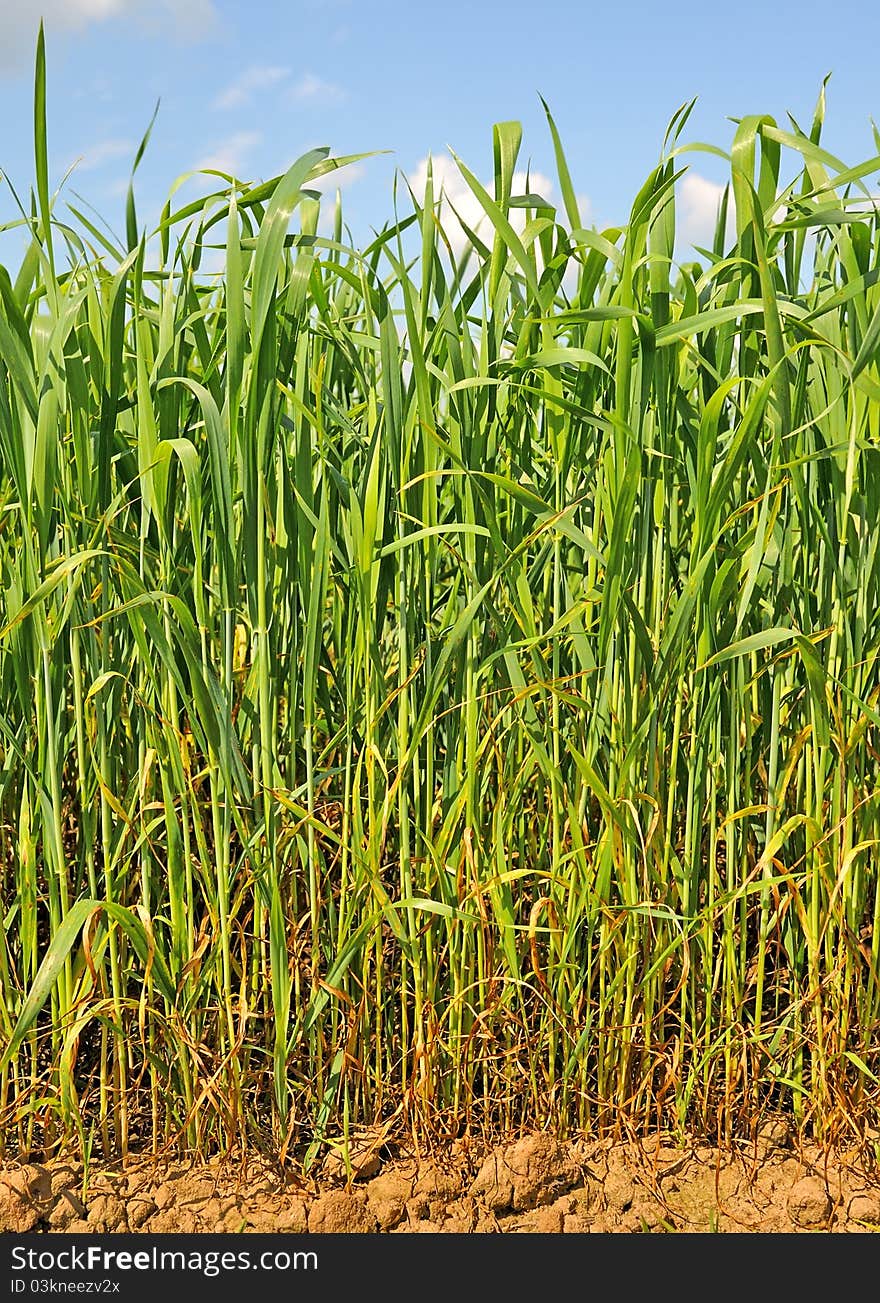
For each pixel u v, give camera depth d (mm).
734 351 1714
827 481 1580
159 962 1476
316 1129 1562
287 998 1511
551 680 1574
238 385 1406
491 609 1487
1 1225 1459
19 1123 1536
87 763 1604
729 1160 1609
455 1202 1544
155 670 1540
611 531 1447
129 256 1482
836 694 1599
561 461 1562
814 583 1694
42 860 1798
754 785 1835
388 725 1653
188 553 1682
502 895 1553
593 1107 1669
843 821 1525
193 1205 1506
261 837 1537
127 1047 1676
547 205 1564
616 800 1515
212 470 1397
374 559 1482
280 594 1592
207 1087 1507
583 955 1681
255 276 1354
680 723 1676
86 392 1456
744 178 1395
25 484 1411
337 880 1786
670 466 1581
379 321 1511
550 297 1570
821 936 1648
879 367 1510
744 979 1702
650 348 1447
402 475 1482
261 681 1472
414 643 1592
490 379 1431
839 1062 1580
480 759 1611
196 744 1562
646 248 1583
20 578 1468
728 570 1472
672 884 1660
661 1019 1647
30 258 1443
